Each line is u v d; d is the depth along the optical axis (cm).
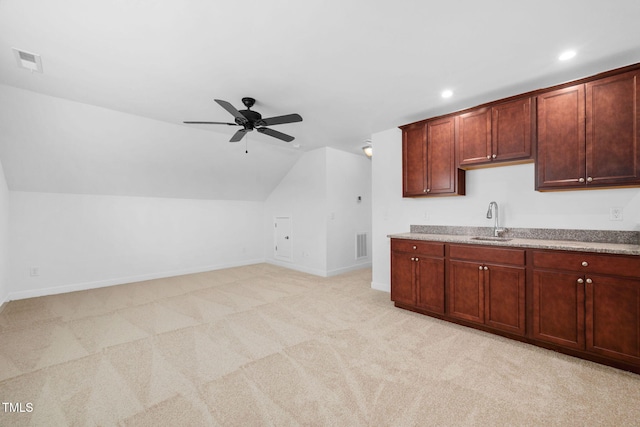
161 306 342
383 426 149
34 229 390
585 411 160
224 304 348
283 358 219
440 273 288
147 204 486
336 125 384
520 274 238
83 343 245
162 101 303
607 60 222
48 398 172
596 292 204
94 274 436
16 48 206
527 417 155
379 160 414
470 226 325
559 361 212
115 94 285
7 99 282
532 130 256
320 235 514
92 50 208
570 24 179
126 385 185
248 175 544
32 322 293
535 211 281
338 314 312
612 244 229
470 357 219
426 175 330
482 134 286
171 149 419
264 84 263
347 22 179
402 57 220
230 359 218
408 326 278
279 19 175
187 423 152
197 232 544
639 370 193
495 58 221
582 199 257
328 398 172
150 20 175
